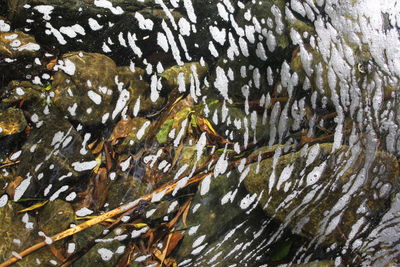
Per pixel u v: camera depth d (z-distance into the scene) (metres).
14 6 2.80
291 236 2.61
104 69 2.77
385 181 2.64
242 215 2.63
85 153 2.66
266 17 2.89
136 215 2.60
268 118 2.76
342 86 2.77
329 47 2.83
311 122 2.73
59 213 2.56
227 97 2.80
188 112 2.76
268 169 2.66
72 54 2.78
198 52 2.87
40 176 2.60
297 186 2.63
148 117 2.75
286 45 2.84
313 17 2.88
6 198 2.55
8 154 2.61
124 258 2.54
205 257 2.57
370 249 2.58
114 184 2.64
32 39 2.78
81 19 2.83
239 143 2.72
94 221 2.57
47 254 2.50
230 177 2.67
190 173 2.67
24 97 2.68
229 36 2.88
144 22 2.87
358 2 2.91
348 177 2.64
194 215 2.62
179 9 2.90
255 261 2.57
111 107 2.73
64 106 2.69
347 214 2.61
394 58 2.82
